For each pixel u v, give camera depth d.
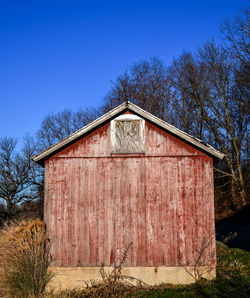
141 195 11.38
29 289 9.37
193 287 10.13
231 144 32.28
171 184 11.38
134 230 11.19
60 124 41.41
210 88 32.25
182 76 35.59
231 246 16.84
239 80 28.64
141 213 11.27
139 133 11.74
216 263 11.64
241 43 28.83
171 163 11.50
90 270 11.02
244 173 32.25
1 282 9.54
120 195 11.42
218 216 32.34
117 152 11.65
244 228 25.41
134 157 11.62
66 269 11.05
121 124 11.84
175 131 11.39
